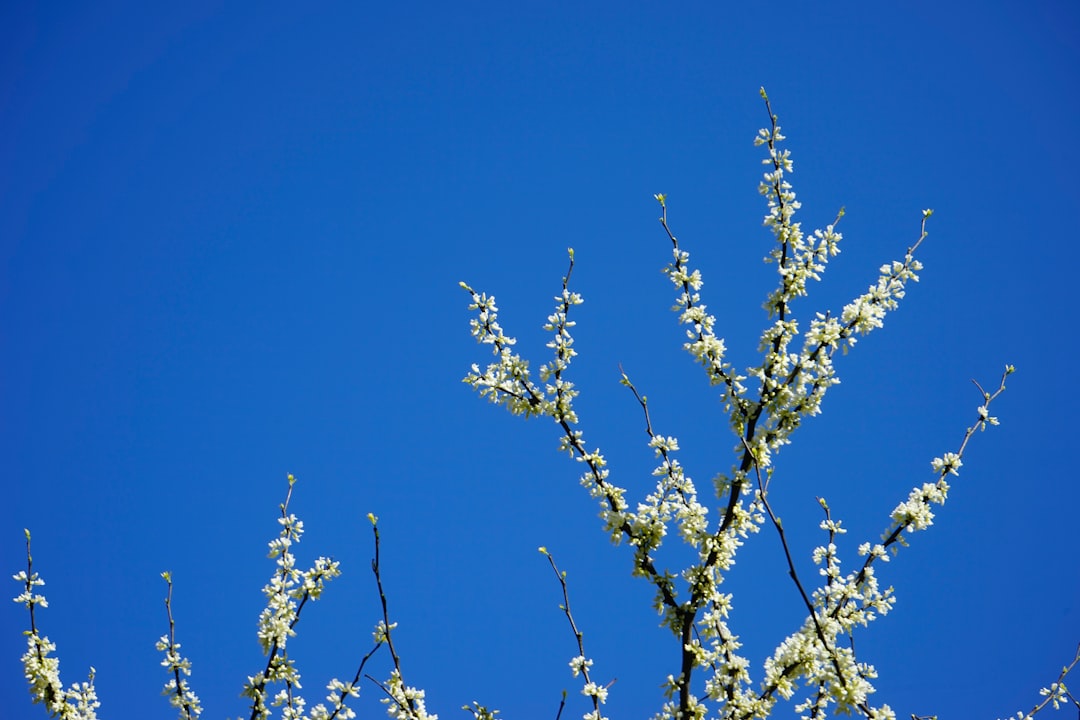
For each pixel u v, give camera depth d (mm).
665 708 7699
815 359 8516
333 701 8250
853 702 7527
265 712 8406
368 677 8109
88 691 9055
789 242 8797
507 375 9109
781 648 8070
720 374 8578
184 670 8938
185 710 8766
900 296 8586
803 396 8344
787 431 8375
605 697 7996
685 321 8742
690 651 7707
